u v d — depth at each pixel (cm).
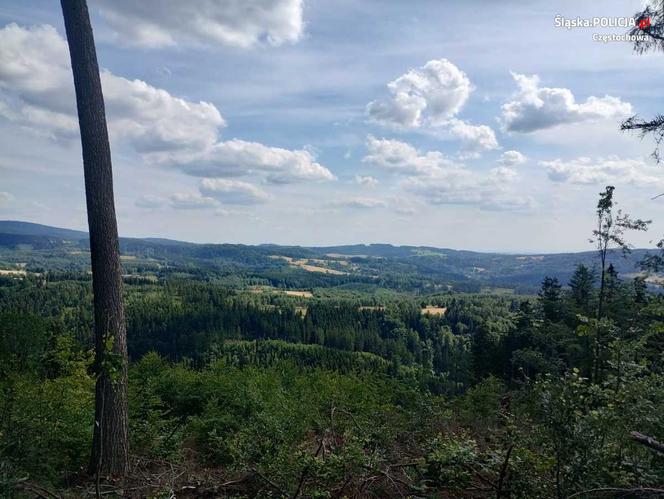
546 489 349
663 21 580
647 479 338
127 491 453
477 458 427
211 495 440
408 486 423
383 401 787
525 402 372
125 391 518
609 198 948
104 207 522
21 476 396
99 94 536
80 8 529
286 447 489
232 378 928
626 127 619
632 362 431
